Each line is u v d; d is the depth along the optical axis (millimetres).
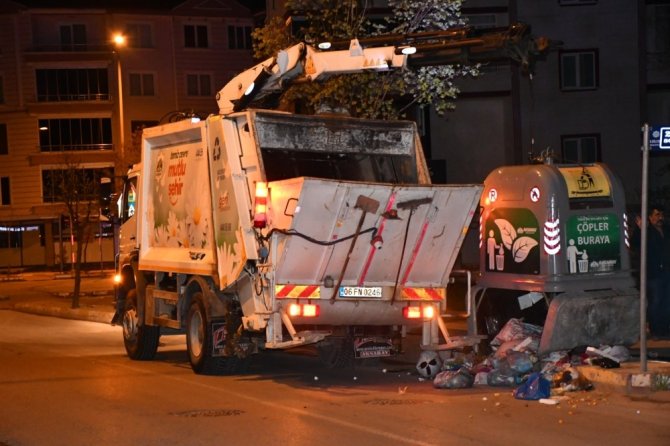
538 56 12797
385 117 18188
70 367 15734
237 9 70062
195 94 69625
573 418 10477
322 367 15523
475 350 14344
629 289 13797
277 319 12797
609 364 12344
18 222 68375
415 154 14719
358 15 19266
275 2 40719
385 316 13438
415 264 13305
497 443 9211
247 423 10367
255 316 12984
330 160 14164
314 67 14008
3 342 20828
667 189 36938
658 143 18562
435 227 13039
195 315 14672
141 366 15891
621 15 38875
